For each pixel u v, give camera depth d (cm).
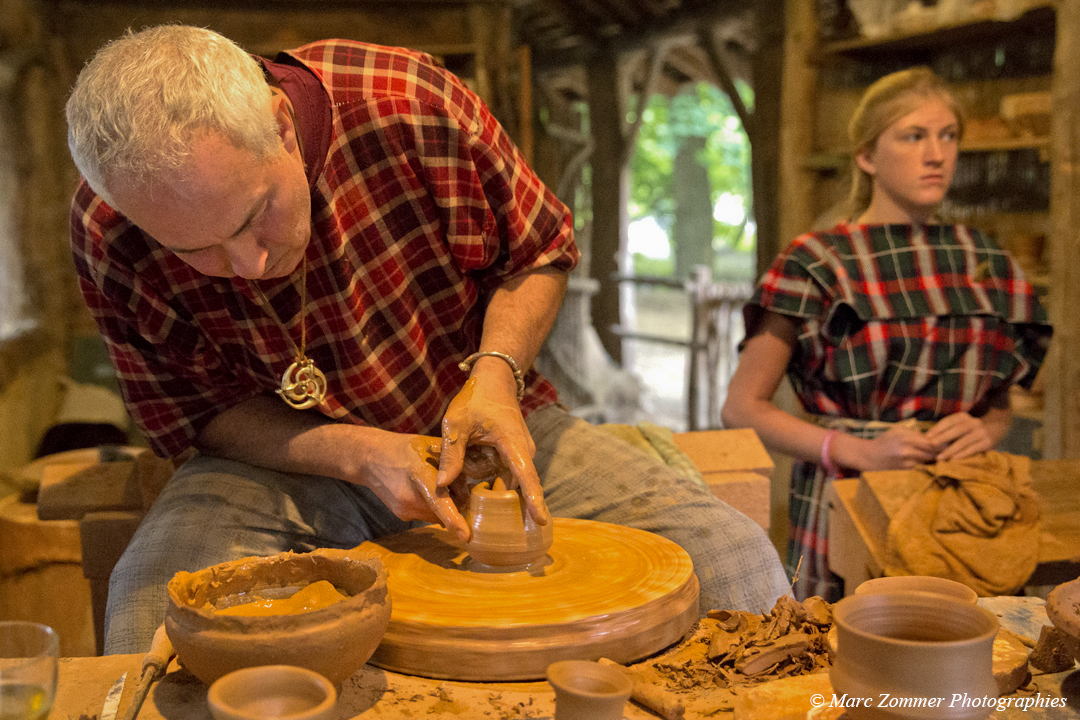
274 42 531
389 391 168
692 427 688
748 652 108
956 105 232
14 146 514
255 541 152
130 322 161
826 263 230
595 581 120
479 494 123
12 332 493
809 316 228
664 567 124
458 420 129
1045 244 339
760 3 513
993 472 203
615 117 807
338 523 164
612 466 172
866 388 229
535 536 122
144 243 153
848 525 205
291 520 158
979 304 228
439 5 531
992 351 230
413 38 533
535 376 191
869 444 219
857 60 388
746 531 153
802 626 113
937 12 341
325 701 81
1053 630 104
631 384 804
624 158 816
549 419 186
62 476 215
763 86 514
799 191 384
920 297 228
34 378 499
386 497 138
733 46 787
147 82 106
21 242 517
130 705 95
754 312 240
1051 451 315
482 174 162
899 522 189
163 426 170
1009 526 189
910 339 226
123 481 215
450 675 106
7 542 256
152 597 138
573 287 776
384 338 165
